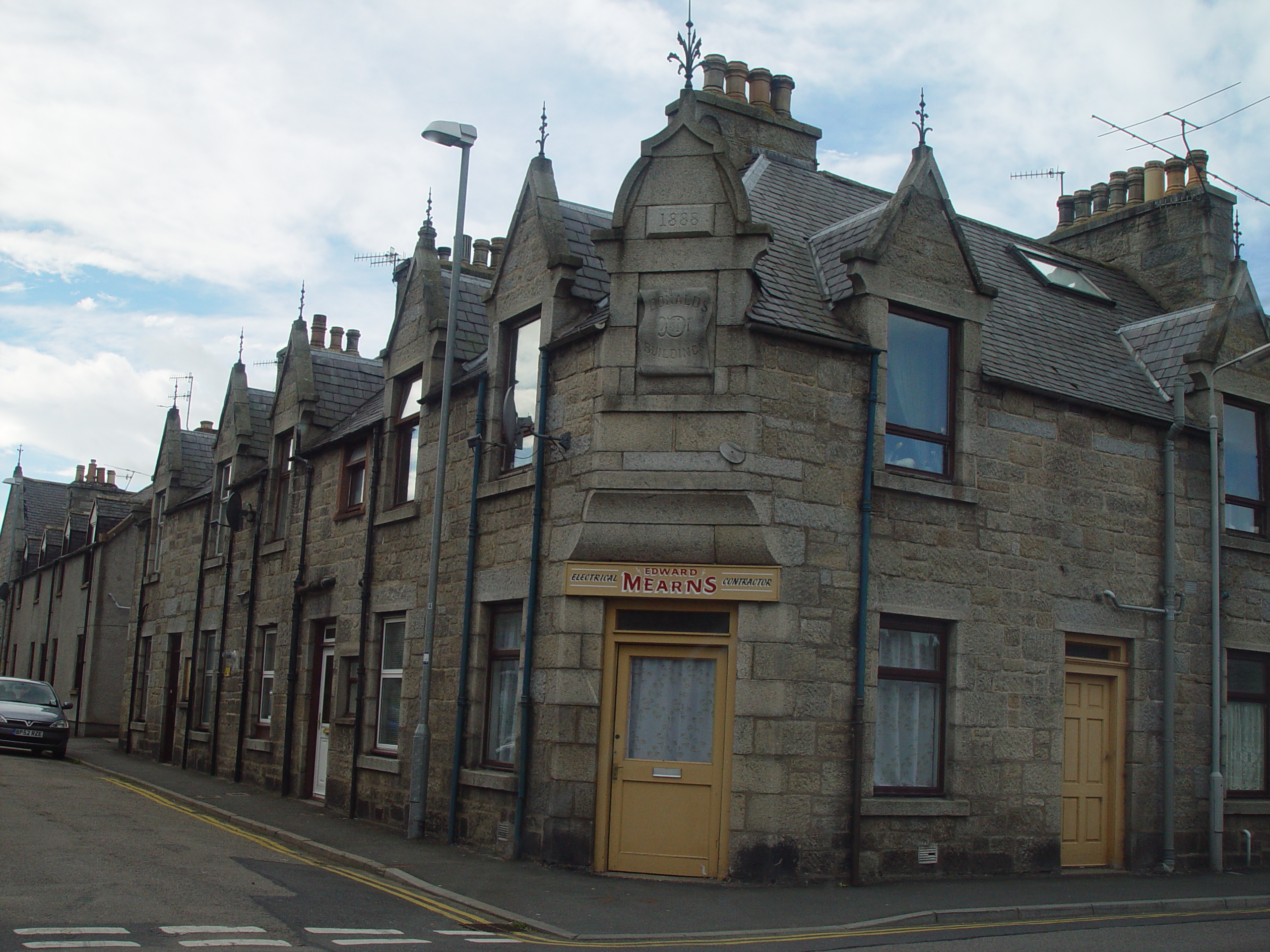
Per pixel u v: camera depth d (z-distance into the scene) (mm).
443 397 14742
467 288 17250
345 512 18266
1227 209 18703
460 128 14766
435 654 14898
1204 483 15359
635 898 10508
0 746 24125
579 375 12703
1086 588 14023
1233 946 9195
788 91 17469
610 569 12023
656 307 12195
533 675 12531
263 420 24359
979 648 13086
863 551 12305
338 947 7859
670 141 12570
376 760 16016
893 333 13219
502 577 13578
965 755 12812
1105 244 19922
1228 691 15391
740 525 11812
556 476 12750
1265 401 16078
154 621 27547
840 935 9352
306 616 19297
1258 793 15492
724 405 11898
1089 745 14078
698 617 12016
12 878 9766
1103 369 15430
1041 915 10641
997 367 13781
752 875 11383
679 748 11930
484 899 10250
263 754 20094
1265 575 15828
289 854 13023
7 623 47938
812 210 15352
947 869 12500
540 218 13875
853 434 12500
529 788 12367
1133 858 13945
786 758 11602
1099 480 14391
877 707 12500
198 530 25391
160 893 9445
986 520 13344
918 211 13398
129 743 27766
